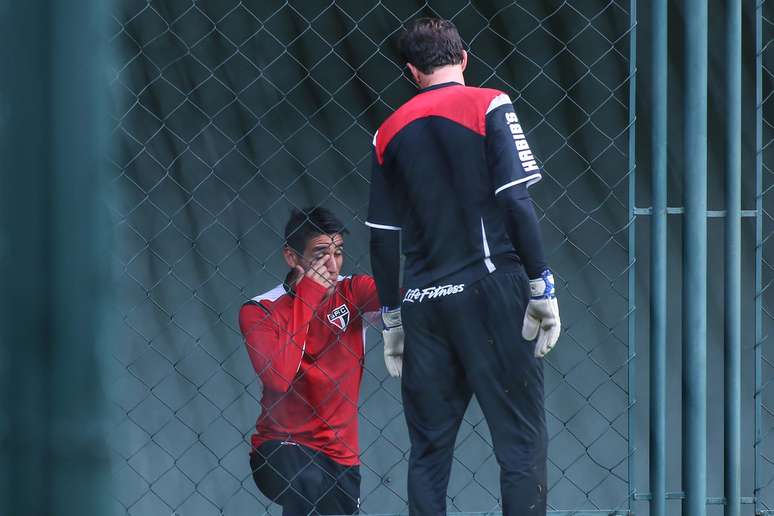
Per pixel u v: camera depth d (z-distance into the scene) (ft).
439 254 28.07
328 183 49.90
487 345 27.91
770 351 48.01
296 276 36.86
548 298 26.96
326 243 36.40
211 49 48.80
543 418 28.66
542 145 49.06
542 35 48.39
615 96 48.52
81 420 9.76
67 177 9.67
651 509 32.71
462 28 48.29
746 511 46.42
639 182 48.91
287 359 35.65
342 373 36.42
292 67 49.14
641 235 49.29
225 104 49.26
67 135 9.66
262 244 50.01
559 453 48.01
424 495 28.84
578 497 47.19
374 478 47.44
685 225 32.22
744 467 47.16
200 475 47.67
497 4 48.14
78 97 9.71
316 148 49.75
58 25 9.62
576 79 48.47
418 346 28.73
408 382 29.07
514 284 27.91
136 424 47.83
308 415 36.29
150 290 49.19
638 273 49.34
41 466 9.66
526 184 26.86
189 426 47.83
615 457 47.91
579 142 49.03
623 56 45.98
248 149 49.55
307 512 36.14
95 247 9.86
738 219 32.73
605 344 49.21
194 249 49.57
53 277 9.67
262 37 48.93
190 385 48.96
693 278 32.07
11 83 9.59
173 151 49.19
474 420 48.75
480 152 27.35
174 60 48.65
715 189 47.93
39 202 9.63
